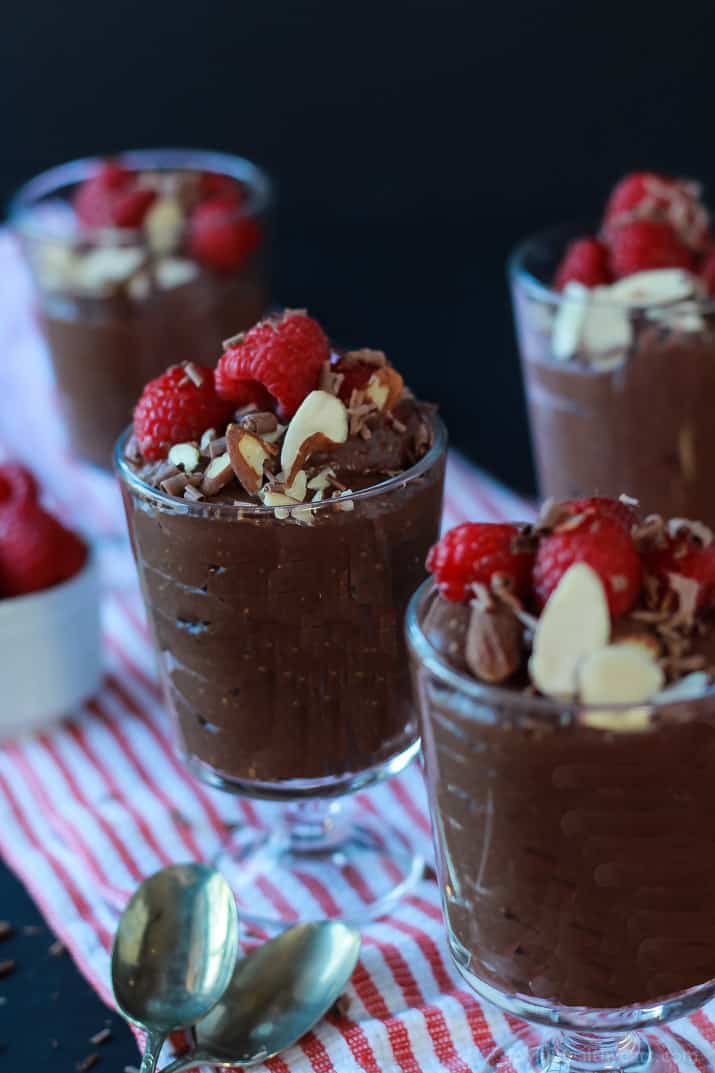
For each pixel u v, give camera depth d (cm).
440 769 55
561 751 53
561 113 135
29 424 89
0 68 144
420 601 56
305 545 59
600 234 78
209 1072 59
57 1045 60
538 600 55
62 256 82
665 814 54
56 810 68
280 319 61
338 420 60
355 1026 60
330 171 132
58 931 63
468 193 127
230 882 65
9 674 70
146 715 72
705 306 71
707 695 53
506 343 90
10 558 71
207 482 60
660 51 137
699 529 56
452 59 139
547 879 54
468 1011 60
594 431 73
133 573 79
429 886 65
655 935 55
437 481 60
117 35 143
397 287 99
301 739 61
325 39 139
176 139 139
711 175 125
